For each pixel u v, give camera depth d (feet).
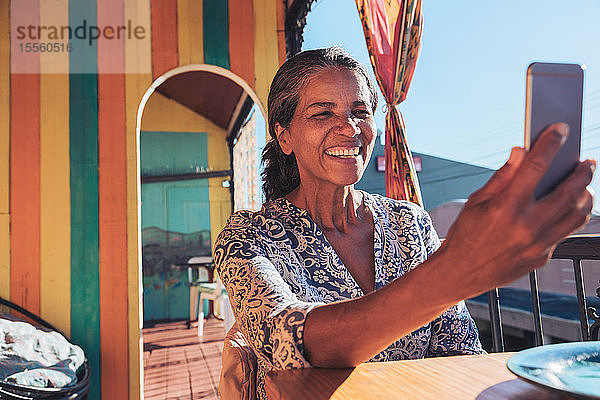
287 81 3.15
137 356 10.46
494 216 1.14
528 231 1.12
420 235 3.38
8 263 10.25
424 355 2.98
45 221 10.46
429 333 2.98
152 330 23.81
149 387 13.26
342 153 3.02
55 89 10.76
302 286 2.78
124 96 10.97
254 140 21.71
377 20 8.02
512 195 1.10
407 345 2.89
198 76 22.13
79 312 10.37
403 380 1.70
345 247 3.18
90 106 10.84
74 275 10.44
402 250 3.31
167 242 28.45
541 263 1.21
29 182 10.48
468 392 1.56
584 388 1.42
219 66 11.41
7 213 10.34
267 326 1.97
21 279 10.25
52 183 10.56
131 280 10.63
